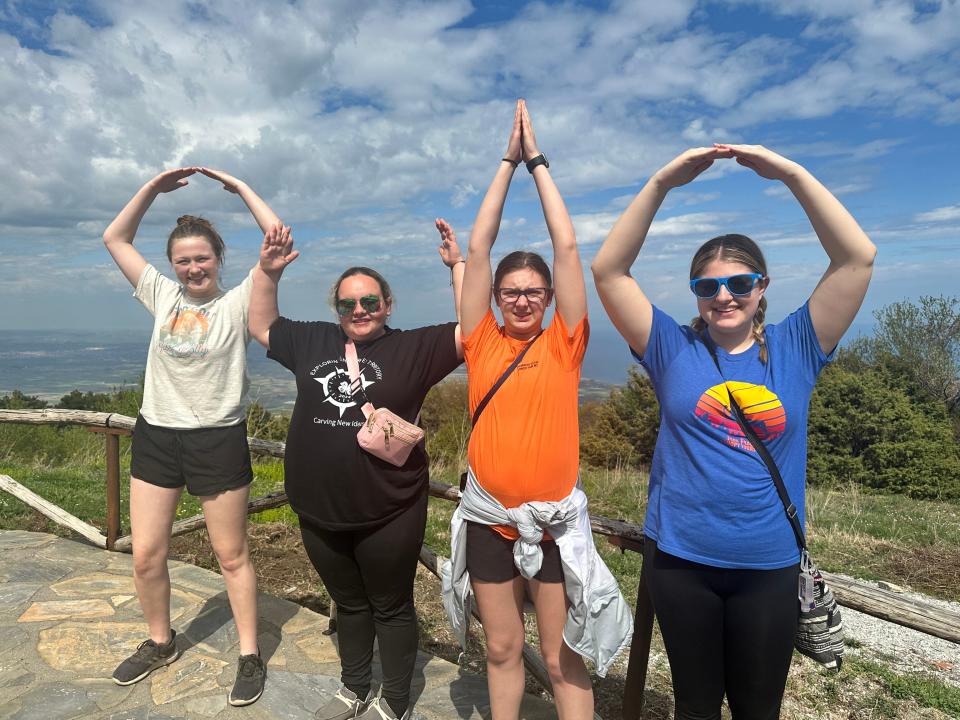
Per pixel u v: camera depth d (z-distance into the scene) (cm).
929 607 197
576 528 195
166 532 265
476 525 203
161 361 254
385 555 218
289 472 228
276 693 261
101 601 340
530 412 192
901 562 632
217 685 265
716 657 183
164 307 262
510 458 191
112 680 267
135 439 264
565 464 194
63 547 416
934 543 690
